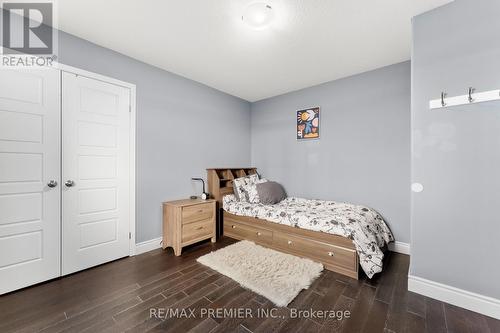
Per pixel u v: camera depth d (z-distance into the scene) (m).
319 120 3.36
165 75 2.88
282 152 3.83
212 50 2.38
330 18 1.85
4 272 1.77
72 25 1.97
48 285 1.92
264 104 4.09
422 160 1.79
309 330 1.42
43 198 1.95
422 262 1.81
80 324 1.46
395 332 1.41
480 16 1.56
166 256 2.55
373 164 2.87
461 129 1.63
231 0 1.65
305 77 3.11
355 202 3.03
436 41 1.72
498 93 1.50
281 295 1.76
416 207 1.82
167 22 1.92
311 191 3.47
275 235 2.71
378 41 2.20
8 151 1.78
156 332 1.39
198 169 3.32
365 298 1.76
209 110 3.48
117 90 2.42
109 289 1.87
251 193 3.26
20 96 1.83
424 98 1.78
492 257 1.54
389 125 2.75
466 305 1.61
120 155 2.46
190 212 2.71
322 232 2.32
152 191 2.75
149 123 2.72
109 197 2.38
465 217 1.63
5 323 1.46
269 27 1.98
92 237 2.25
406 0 1.65
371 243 2.11
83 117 2.18
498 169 1.51
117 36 2.13
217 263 2.31
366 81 2.92
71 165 2.11
